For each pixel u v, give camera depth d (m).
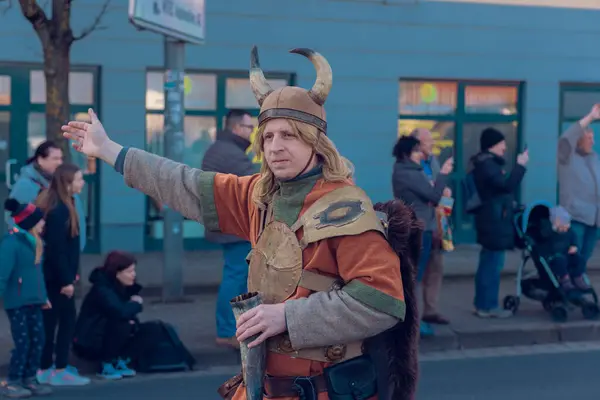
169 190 3.12
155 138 14.11
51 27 9.94
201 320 9.66
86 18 13.49
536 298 9.85
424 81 15.30
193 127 14.35
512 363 8.41
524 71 15.55
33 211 6.91
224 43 14.22
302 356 2.81
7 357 8.03
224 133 8.36
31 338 7.08
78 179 7.27
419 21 15.02
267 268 2.87
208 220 3.11
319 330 2.70
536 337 9.26
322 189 2.87
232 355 8.33
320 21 14.59
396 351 2.92
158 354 7.94
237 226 3.12
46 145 7.80
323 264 2.80
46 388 7.16
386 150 15.02
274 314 2.72
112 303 7.63
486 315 9.80
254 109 14.58
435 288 9.38
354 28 14.73
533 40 15.55
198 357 8.24
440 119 15.38
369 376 2.85
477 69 15.35
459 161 15.45
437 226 9.11
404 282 2.92
